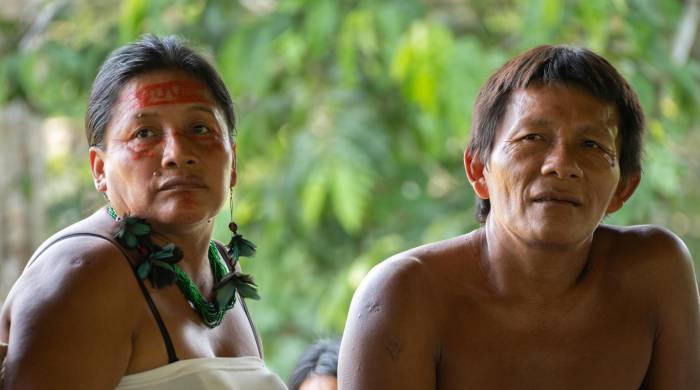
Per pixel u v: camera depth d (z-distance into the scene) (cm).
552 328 430
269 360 1029
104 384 376
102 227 404
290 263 1055
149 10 998
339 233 1072
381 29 975
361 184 990
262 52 998
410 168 1070
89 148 427
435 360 428
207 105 419
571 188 404
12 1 1188
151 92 412
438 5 1125
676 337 449
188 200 405
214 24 1066
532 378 428
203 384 396
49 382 362
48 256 388
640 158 441
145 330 391
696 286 457
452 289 430
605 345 434
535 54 423
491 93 428
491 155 423
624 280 441
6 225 1140
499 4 1130
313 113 1051
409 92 963
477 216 454
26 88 1048
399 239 1011
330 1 997
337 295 970
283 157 1043
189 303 413
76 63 1068
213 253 446
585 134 410
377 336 418
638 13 1007
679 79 1000
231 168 441
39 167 1165
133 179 407
